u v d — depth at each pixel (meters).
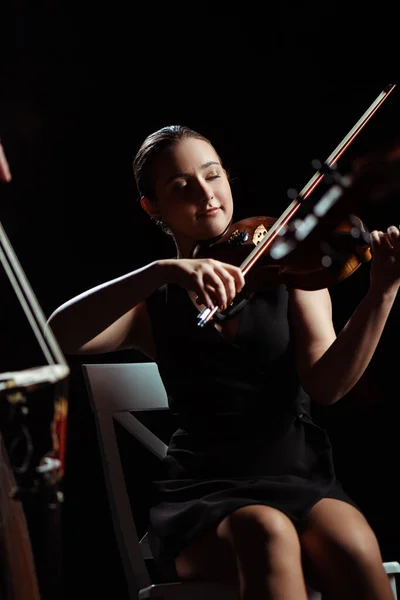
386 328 6.48
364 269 6.67
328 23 6.70
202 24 6.94
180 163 3.25
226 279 2.73
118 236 7.24
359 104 6.70
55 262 7.19
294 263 3.10
